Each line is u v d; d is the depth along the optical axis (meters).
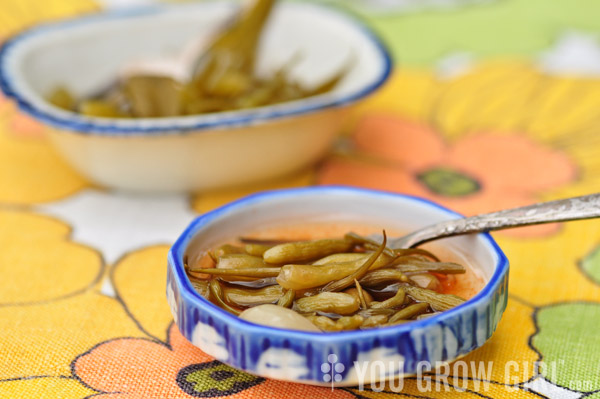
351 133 0.56
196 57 0.54
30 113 0.46
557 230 0.45
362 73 0.52
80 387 0.35
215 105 0.49
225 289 0.36
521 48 0.69
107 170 0.47
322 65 0.57
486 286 0.34
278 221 0.40
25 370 0.36
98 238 0.45
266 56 0.59
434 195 0.49
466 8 0.78
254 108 0.49
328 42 0.57
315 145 0.49
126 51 0.57
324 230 0.40
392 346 0.32
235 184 0.49
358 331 0.32
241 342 0.32
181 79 0.53
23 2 0.76
